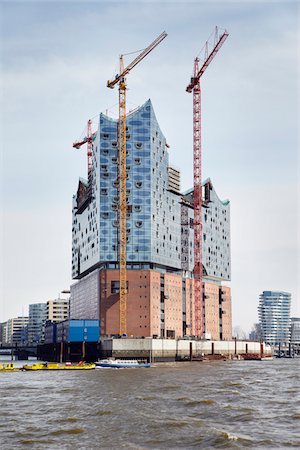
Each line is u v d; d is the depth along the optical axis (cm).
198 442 5212
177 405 7394
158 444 5162
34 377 13238
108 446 5100
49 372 15500
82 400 8112
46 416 6644
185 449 4972
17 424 6138
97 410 7031
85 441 5294
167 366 18400
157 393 8875
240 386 10025
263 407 7231
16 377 13312
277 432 5616
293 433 5562
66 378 12656
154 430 5747
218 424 6050
